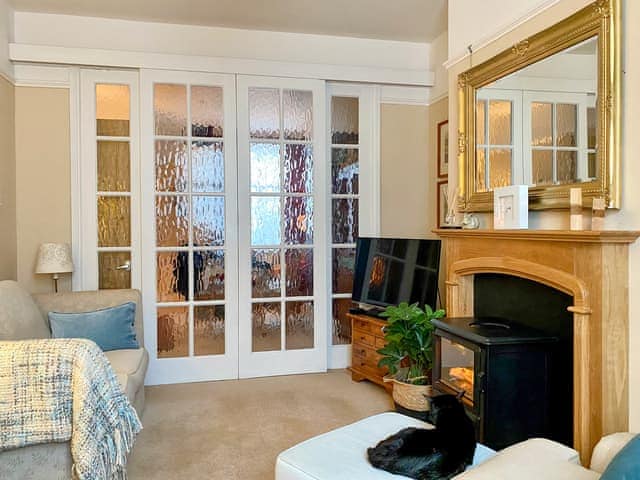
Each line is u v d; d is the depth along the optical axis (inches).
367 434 75.8
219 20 153.0
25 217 152.3
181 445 111.2
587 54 82.4
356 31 163.3
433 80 173.2
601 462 60.0
